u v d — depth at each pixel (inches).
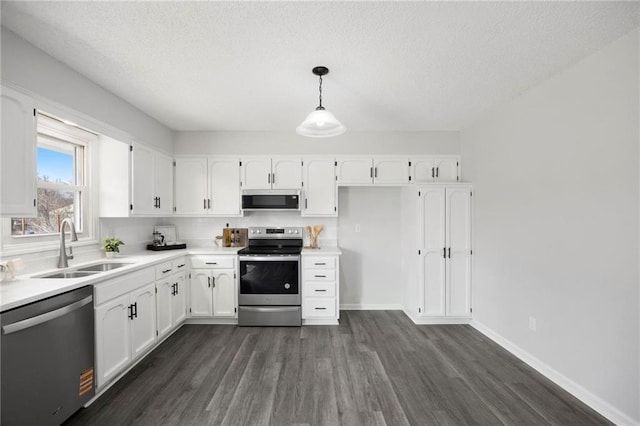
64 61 86.0
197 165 155.1
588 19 68.0
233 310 141.1
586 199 84.0
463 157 152.7
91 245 113.4
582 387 84.6
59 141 103.8
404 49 80.7
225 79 98.3
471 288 142.3
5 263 76.4
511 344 114.4
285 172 155.6
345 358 108.4
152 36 74.5
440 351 114.6
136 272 100.3
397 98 114.0
